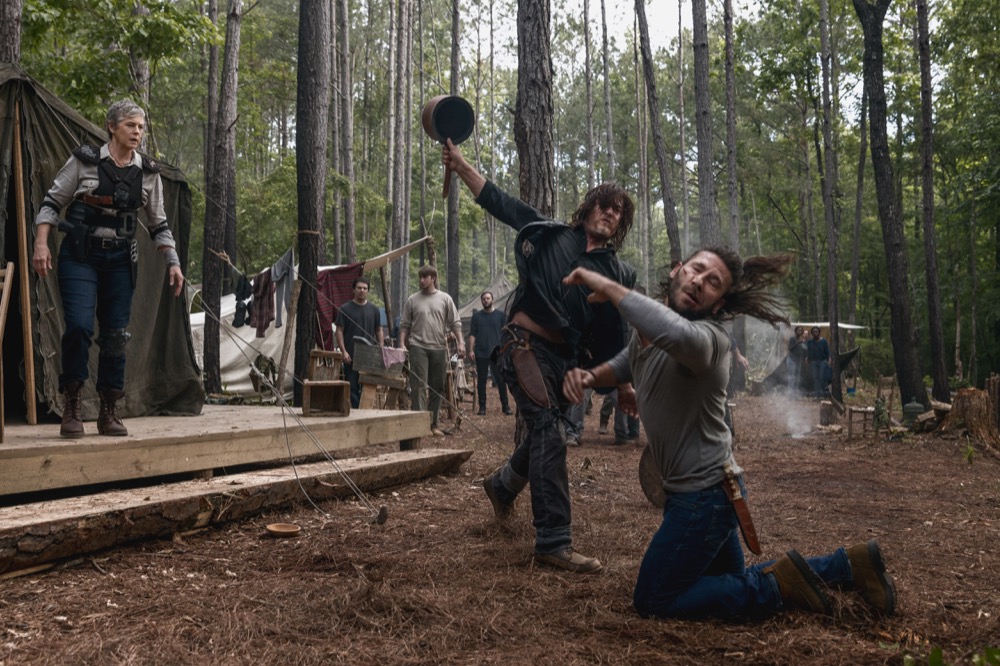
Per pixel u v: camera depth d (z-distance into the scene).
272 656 2.63
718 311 3.13
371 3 43.97
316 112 10.59
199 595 3.25
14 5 6.93
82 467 4.12
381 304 35.34
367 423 6.27
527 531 4.49
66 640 2.71
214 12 18.33
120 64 12.39
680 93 39.91
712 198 15.59
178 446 4.64
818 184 40.69
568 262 3.89
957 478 7.54
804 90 31.69
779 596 3.09
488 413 13.64
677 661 2.69
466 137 4.16
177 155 33.03
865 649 2.81
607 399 10.83
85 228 4.32
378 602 3.14
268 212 28.34
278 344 14.31
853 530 5.05
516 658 2.69
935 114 29.75
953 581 3.81
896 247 14.31
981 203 26.55
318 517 4.76
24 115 5.30
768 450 9.80
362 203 33.75
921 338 32.75
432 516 4.93
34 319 5.32
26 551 3.32
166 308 6.37
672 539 3.05
